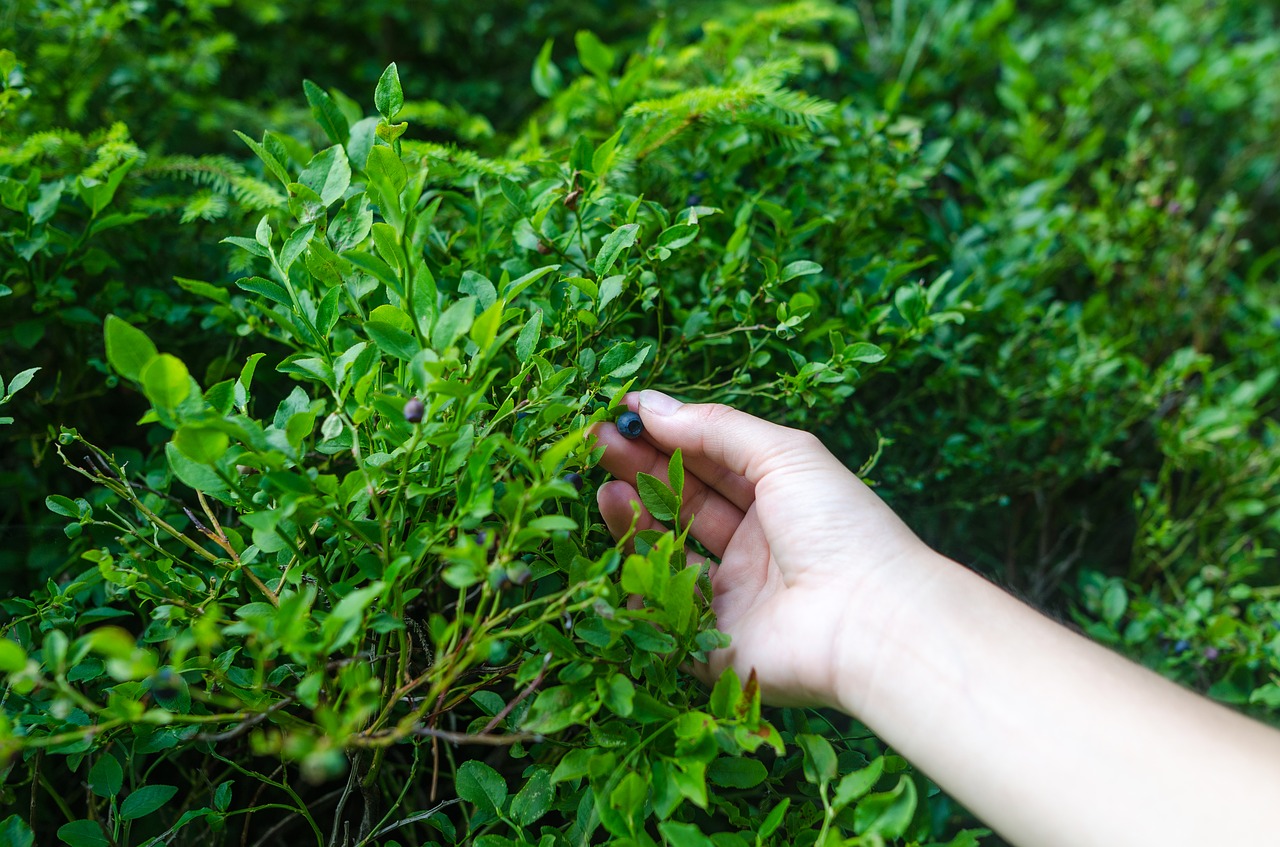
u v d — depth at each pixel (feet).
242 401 1.06
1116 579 1.65
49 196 1.36
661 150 1.57
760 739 0.98
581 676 1.01
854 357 1.27
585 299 1.25
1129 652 1.62
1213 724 1.00
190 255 1.61
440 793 1.39
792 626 1.14
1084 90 2.29
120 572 1.09
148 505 1.34
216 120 1.85
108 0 1.74
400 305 1.04
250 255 1.44
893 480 1.61
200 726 1.14
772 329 1.29
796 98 1.52
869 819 0.98
